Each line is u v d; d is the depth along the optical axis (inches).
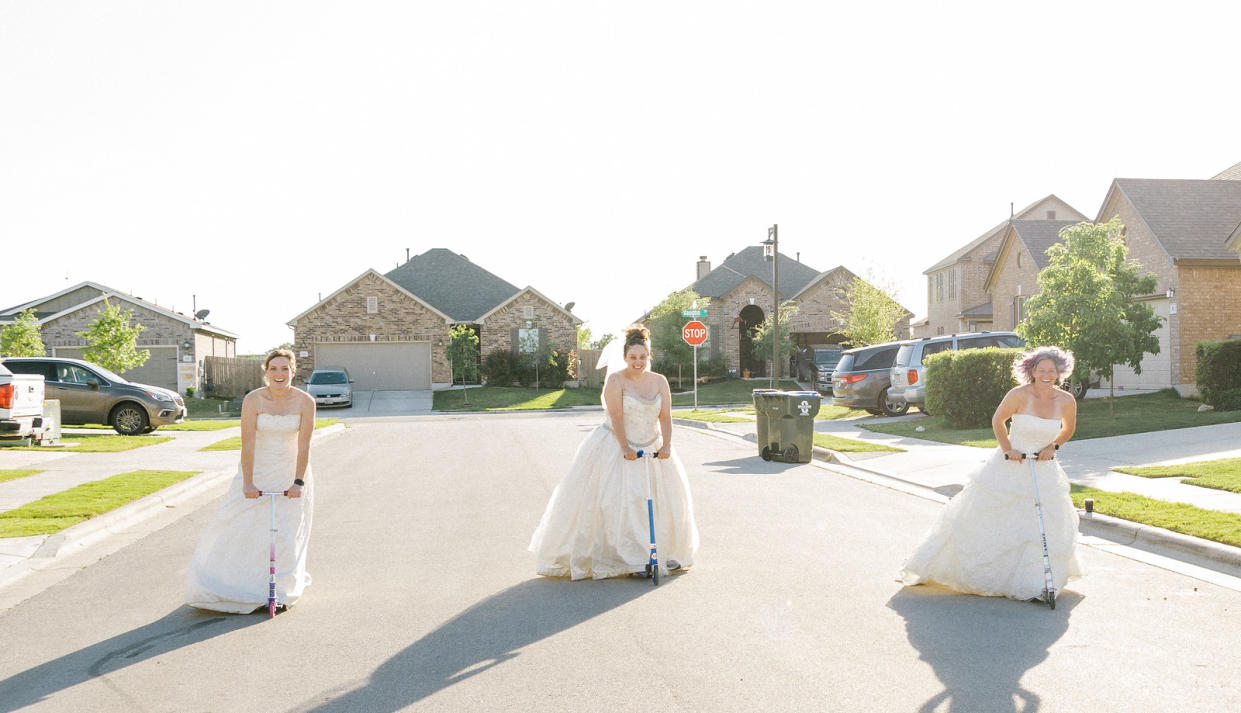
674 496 275.0
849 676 181.5
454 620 226.4
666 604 237.9
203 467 547.5
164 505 427.5
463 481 497.7
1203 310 881.5
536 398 1572.3
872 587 255.0
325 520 380.5
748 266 2102.6
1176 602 235.5
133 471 520.7
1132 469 434.6
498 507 407.2
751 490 446.3
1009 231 1304.1
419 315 1721.2
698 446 692.1
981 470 248.8
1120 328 691.4
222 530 239.1
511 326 1777.8
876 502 407.5
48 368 813.2
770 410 577.3
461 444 727.1
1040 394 247.1
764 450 585.3
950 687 174.7
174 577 281.4
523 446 699.4
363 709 167.8
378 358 1716.3
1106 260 716.0
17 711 170.2
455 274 1961.1
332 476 533.3
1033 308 726.5
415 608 238.4
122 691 179.6
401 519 379.6
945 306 1708.9
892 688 174.6
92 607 245.4
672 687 176.4
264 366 241.9
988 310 1526.8
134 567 296.5
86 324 1657.2
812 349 1685.5
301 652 202.5
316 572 283.6
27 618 235.1
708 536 329.1
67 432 854.5
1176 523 304.8
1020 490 242.2
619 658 194.4
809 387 1653.5
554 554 270.2
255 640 211.9
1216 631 209.9
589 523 268.7
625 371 271.1
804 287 1943.9
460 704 169.3
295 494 240.2
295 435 245.6
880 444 618.8
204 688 180.5
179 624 227.3
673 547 274.8
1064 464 471.8
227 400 1402.6
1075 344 688.4
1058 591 239.0
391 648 204.4
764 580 263.7
